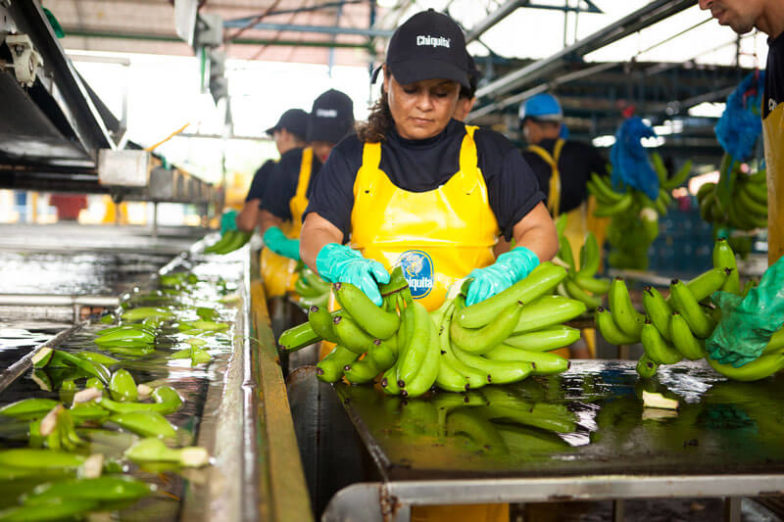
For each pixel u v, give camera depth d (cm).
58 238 615
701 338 158
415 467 95
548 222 196
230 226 584
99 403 112
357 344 142
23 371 144
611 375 168
